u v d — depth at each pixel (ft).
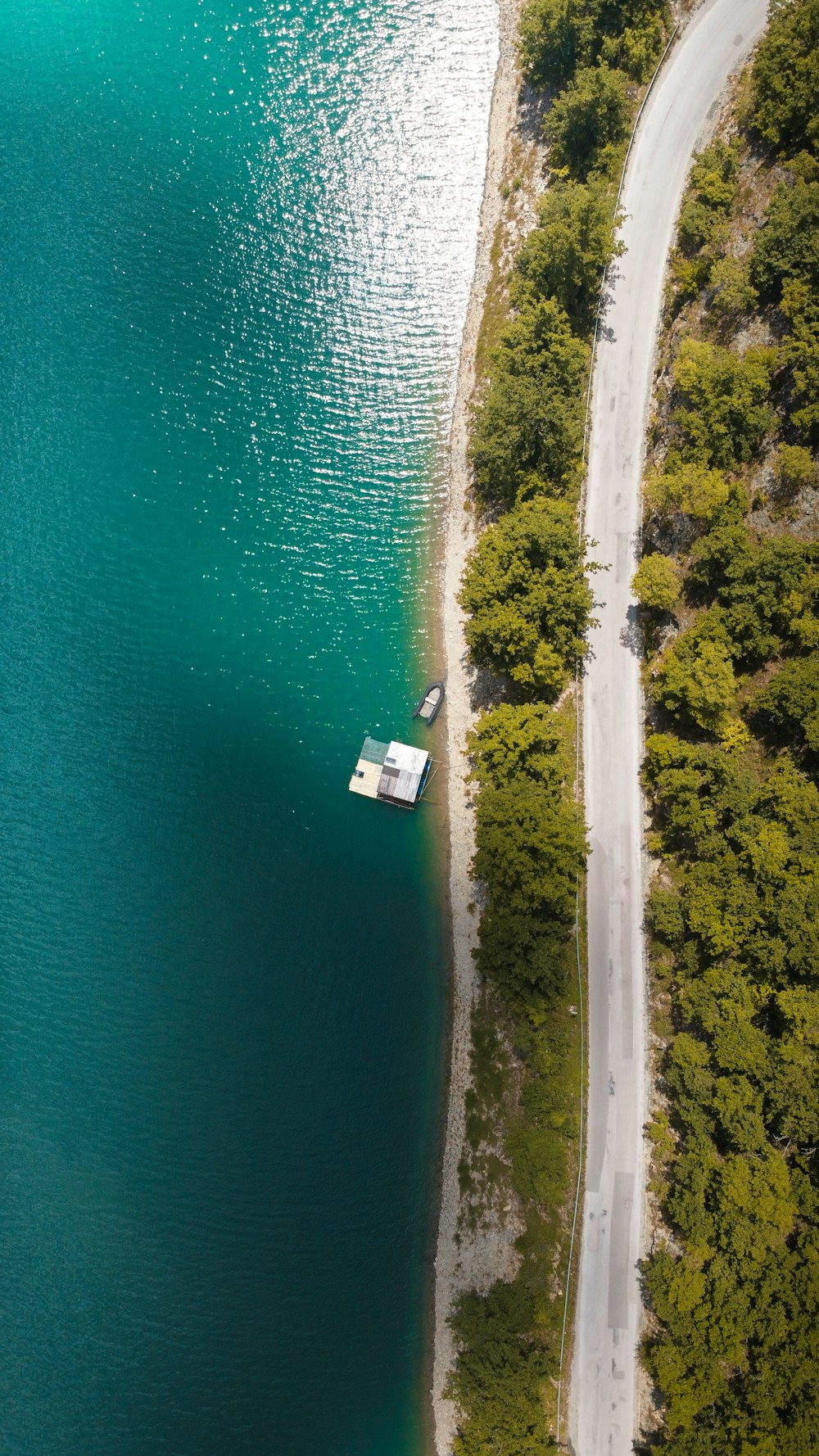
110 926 383.86
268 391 439.22
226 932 380.37
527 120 443.32
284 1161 359.25
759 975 320.50
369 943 376.89
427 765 385.09
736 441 361.30
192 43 481.87
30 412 442.50
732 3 411.34
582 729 369.71
